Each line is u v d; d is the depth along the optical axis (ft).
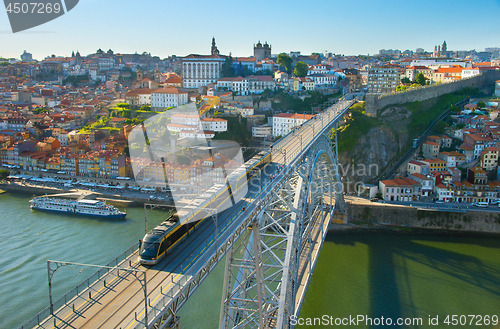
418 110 588.50
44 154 603.26
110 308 99.86
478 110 596.70
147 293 106.52
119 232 359.05
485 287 280.72
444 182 450.71
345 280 283.38
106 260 295.89
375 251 345.31
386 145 532.73
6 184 526.98
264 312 157.58
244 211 157.79
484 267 314.96
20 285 262.26
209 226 149.89
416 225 406.00
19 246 326.85
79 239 341.21
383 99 568.41
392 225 408.05
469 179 457.27
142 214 413.59
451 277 294.66
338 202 393.91
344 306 248.32
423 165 473.26
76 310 99.35
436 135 544.21
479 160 478.18
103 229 367.66
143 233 355.15
